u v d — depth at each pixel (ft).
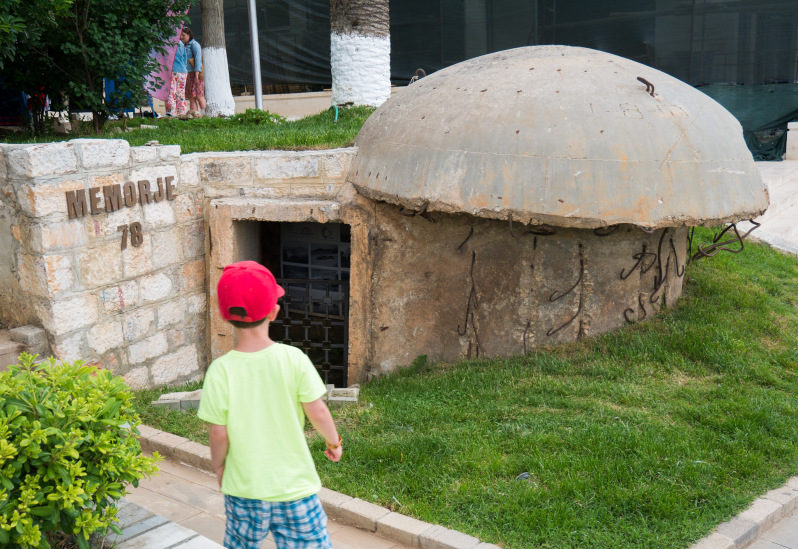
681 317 23.34
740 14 46.98
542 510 13.91
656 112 20.15
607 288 22.39
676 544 13.01
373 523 14.10
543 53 23.16
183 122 36.63
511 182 19.77
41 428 10.00
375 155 22.65
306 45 57.11
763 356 21.39
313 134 28.89
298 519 9.43
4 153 18.56
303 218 23.21
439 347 23.73
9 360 18.80
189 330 24.06
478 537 13.34
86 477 10.39
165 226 22.53
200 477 16.63
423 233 22.80
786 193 39.47
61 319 19.22
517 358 22.61
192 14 60.08
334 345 26.21
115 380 11.66
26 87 32.37
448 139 20.75
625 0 48.98
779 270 29.09
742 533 13.44
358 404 20.13
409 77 55.26
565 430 17.34
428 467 15.83
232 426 9.13
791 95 47.55
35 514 9.70
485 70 22.53
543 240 21.91
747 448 16.47
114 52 30.83
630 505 14.07
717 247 24.27
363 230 23.03
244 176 24.17
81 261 19.69
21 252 19.17
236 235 23.98
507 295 22.70
